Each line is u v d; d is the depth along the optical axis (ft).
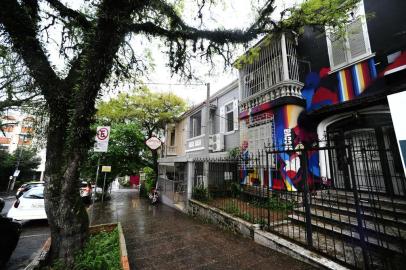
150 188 48.37
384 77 17.89
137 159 51.70
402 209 14.33
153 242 16.61
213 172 29.30
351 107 19.20
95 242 14.01
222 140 37.52
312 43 24.95
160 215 26.99
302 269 11.32
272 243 14.26
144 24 16.15
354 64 20.27
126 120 53.31
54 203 11.72
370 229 12.86
